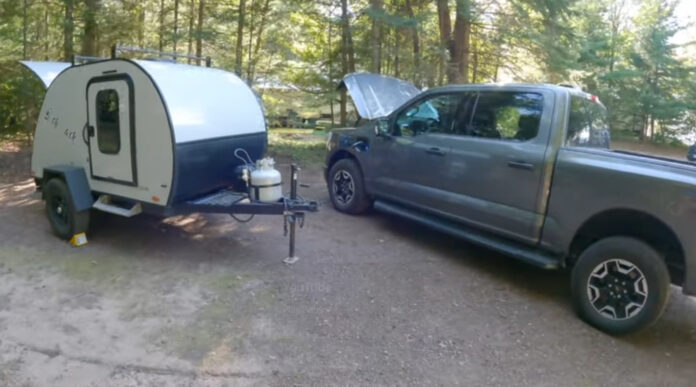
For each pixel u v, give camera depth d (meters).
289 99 12.37
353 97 8.16
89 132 4.48
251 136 4.89
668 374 2.87
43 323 3.17
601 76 15.94
